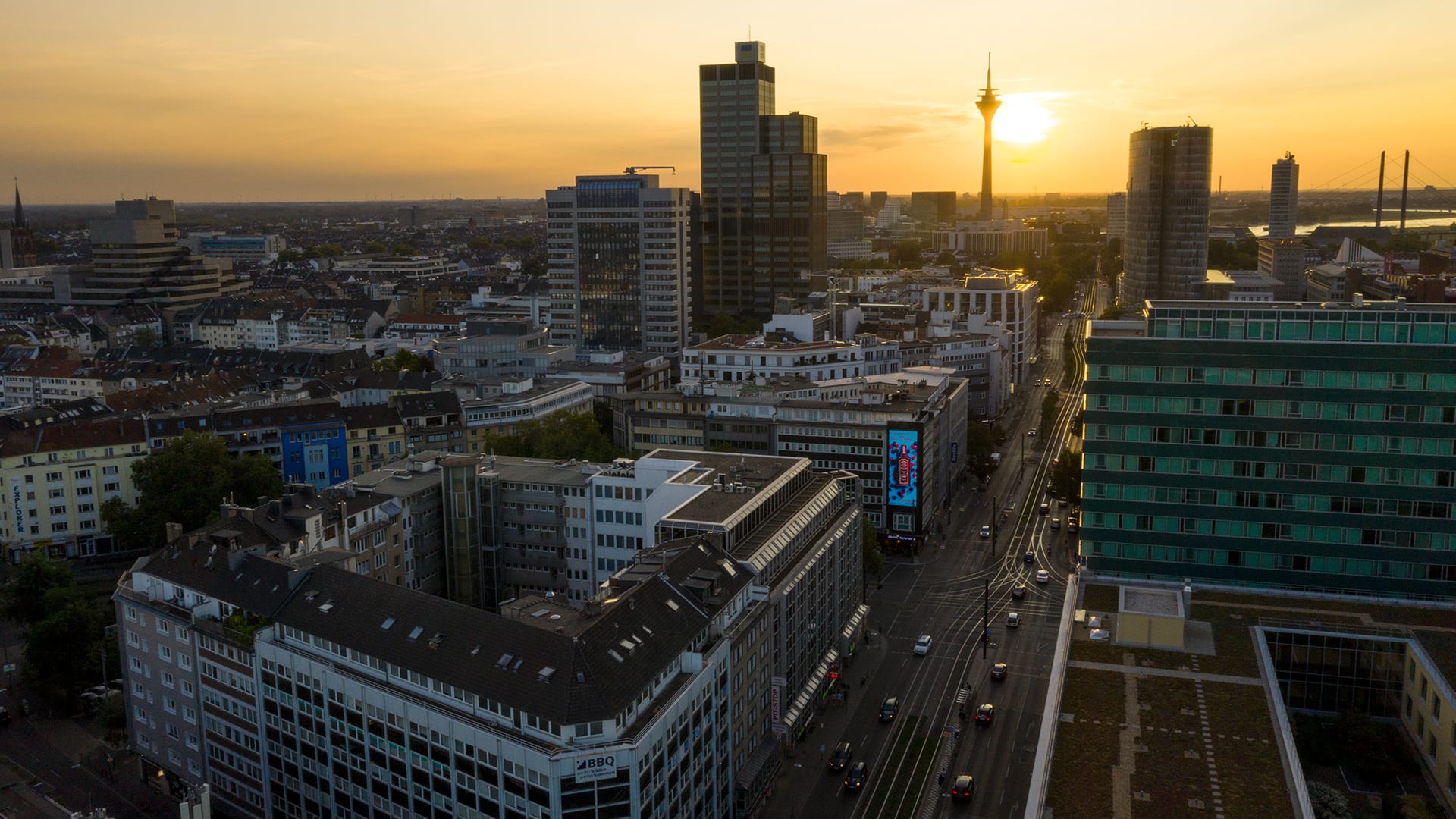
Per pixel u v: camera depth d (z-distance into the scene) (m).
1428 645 153.25
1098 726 131.38
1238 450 180.50
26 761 174.50
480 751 125.62
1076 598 170.62
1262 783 118.69
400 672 135.12
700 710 139.88
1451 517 172.88
